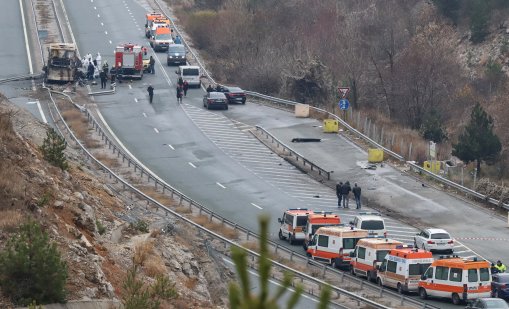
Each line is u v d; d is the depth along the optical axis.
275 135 141.38
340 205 108.06
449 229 101.12
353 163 127.31
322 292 19.83
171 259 64.25
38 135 89.62
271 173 121.25
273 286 67.94
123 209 77.62
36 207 53.22
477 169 125.12
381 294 74.38
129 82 172.62
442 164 127.69
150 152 127.56
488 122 126.12
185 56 189.75
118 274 53.53
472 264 74.25
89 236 57.94
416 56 168.00
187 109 155.12
